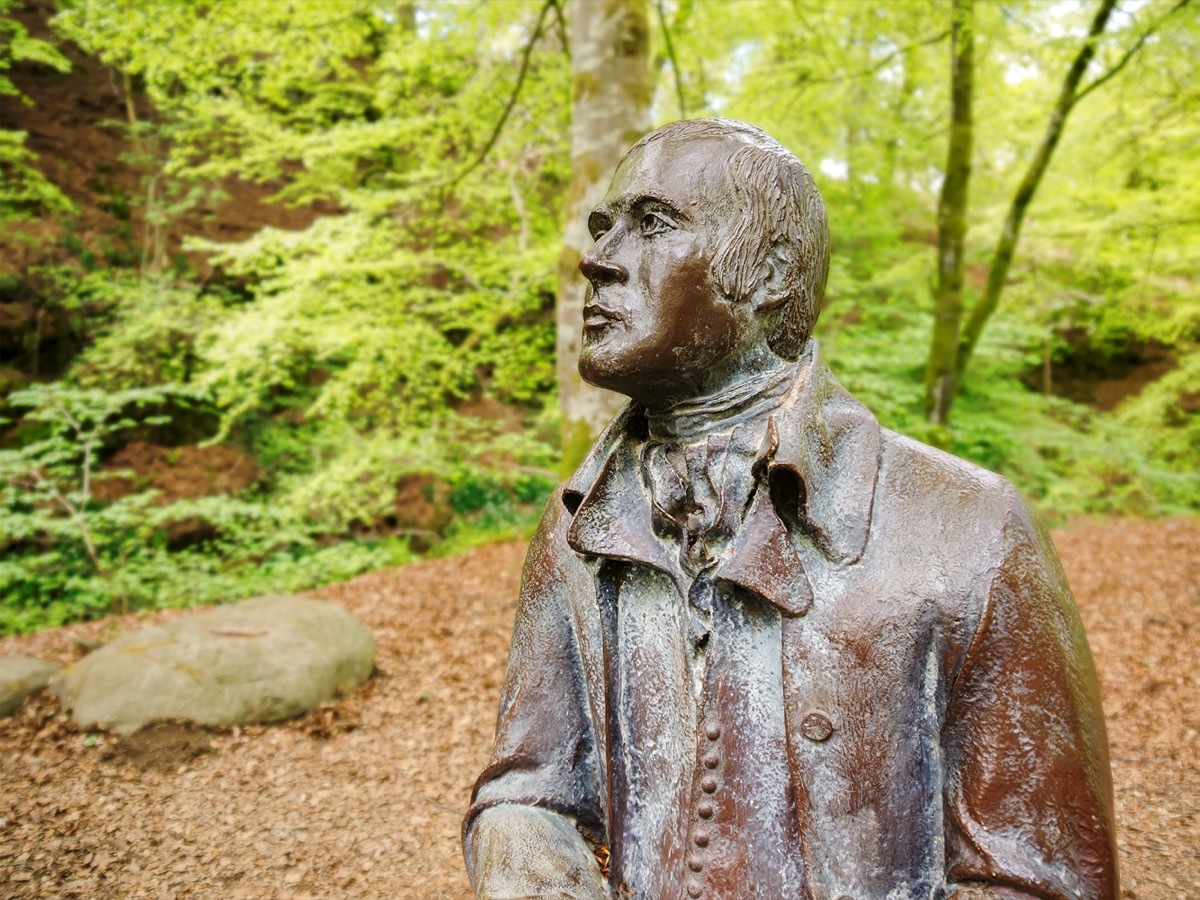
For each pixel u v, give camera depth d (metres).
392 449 8.58
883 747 1.27
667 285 1.42
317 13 6.95
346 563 8.86
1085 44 7.87
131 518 7.93
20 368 11.17
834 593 1.33
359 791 4.34
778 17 7.92
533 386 10.20
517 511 11.64
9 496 8.17
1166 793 4.04
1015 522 1.32
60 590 8.70
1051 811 1.22
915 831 1.26
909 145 11.10
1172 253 10.06
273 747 4.76
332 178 9.35
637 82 5.50
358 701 5.33
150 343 10.41
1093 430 12.97
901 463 1.42
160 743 4.66
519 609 1.65
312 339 7.93
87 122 12.23
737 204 1.44
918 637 1.29
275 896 3.47
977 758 1.25
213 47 6.90
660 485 1.47
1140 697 5.16
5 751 4.63
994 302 9.36
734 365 1.48
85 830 3.95
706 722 1.34
